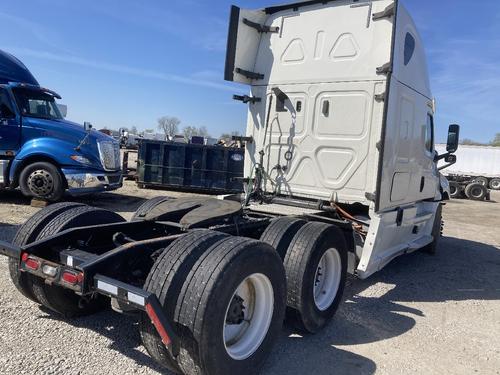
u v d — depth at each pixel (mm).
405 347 3971
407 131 5523
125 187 14547
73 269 2945
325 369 3434
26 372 2984
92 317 3986
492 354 3996
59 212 3895
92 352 3348
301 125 5465
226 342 3035
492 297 5801
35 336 3523
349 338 4055
